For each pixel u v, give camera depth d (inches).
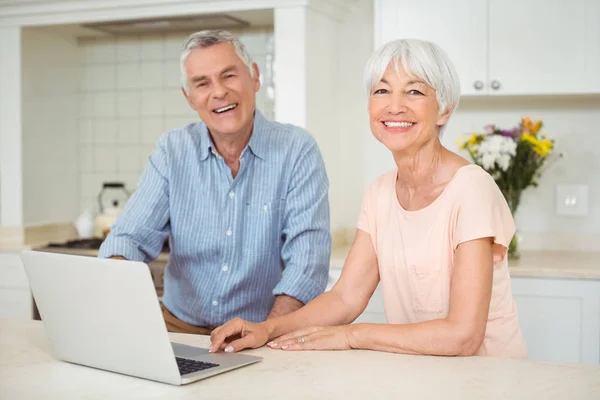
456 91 64.3
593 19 122.3
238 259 86.4
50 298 58.1
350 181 147.9
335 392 49.3
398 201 67.8
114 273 52.2
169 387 51.7
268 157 85.9
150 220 85.8
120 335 53.9
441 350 58.6
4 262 146.6
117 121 167.9
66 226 167.0
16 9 148.6
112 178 169.3
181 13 139.4
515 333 66.1
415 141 63.2
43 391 51.5
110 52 167.3
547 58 124.6
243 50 83.7
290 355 60.0
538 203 137.3
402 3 130.6
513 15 125.7
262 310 89.0
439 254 63.8
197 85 82.1
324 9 137.6
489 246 61.1
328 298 70.2
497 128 135.7
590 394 48.4
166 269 92.4
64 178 168.1
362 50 146.1
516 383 50.9
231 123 82.0
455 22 128.3
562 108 135.1
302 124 131.6
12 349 64.1
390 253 67.7
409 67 61.8
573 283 114.1
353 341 61.3
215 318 87.7
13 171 154.3
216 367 55.2
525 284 116.3
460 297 59.7
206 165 86.5
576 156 135.1
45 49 160.2
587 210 134.8
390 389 49.8
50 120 162.7
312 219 84.7
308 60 132.4
